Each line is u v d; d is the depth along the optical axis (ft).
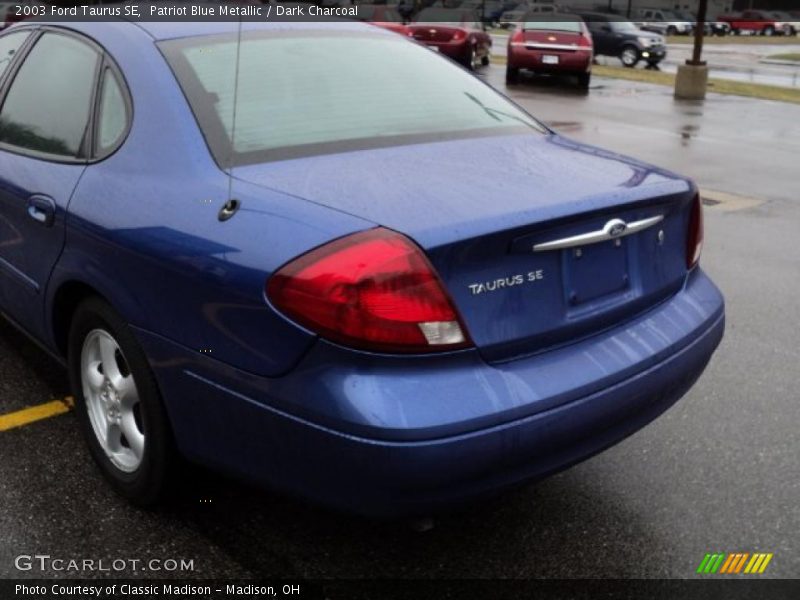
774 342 15.30
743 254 20.84
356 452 7.13
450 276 7.47
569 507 10.20
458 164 9.02
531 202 8.07
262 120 9.32
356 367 7.20
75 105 10.53
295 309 7.30
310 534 9.54
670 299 9.62
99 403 10.19
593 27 88.28
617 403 8.29
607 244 8.64
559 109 46.91
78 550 9.14
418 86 10.84
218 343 7.98
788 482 10.79
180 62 9.69
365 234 7.36
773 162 33.01
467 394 7.36
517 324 7.89
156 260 8.43
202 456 8.64
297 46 10.68
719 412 12.60
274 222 7.79
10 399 12.39
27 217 10.54
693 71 53.78
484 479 7.50
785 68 91.66
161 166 9.00
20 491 10.17
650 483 10.73
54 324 10.60
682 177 9.84
